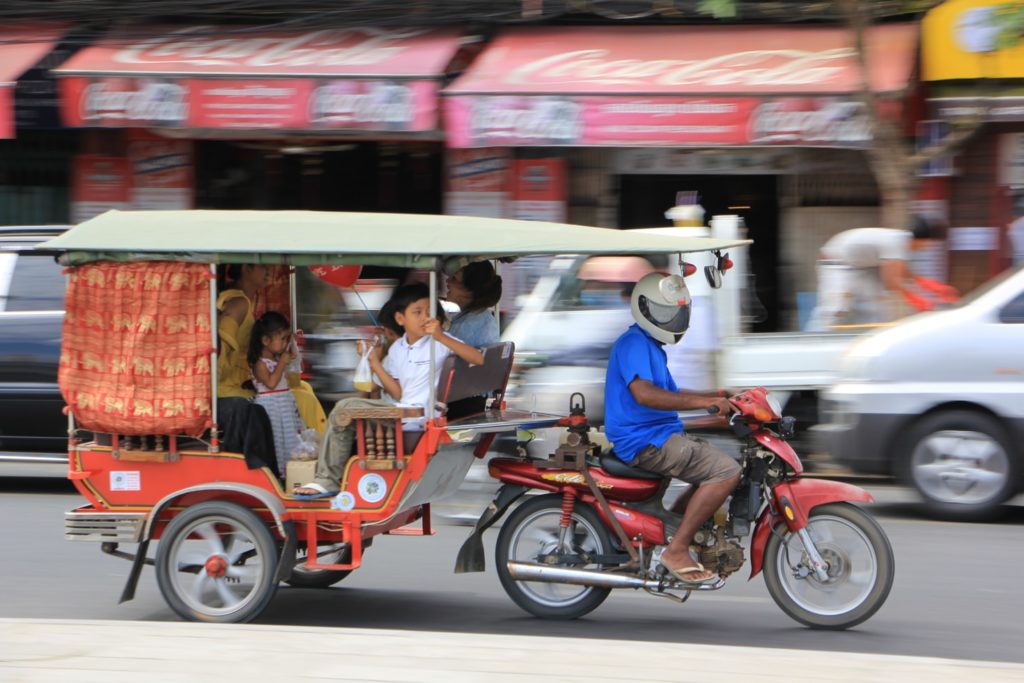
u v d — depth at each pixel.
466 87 21.66
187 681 7.95
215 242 10.02
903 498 16.81
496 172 24.53
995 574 12.61
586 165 24.31
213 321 10.15
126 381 10.20
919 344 15.34
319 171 25.42
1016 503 16.52
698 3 23.06
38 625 9.40
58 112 22.83
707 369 15.79
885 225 20.86
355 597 11.82
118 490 10.52
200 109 22.45
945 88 21.77
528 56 22.81
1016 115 21.41
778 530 10.49
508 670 8.17
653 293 10.48
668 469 10.36
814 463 18.52
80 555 13.39
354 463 10.32
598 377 15.65
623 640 9.45
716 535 10.51
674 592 11.88
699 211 16.62
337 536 10.54
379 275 16.06
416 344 10.53
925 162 20.16
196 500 10.41
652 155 24.12
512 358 11.96
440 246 9.86
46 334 16.45
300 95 22.17
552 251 9.84
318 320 16.09
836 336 16.88
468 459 11.32
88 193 25.70
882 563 10.28
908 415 15.31
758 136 20.94
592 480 10.56
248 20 24.50
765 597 11.91
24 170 25.84
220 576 10.25
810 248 23.89
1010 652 9.95
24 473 18.78
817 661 8.39
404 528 12.01
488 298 11.64
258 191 25.61
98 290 10.25
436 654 8.55
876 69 21.08
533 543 10.91
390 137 24.02
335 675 8.05
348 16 24.12
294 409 11.24
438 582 12.45
